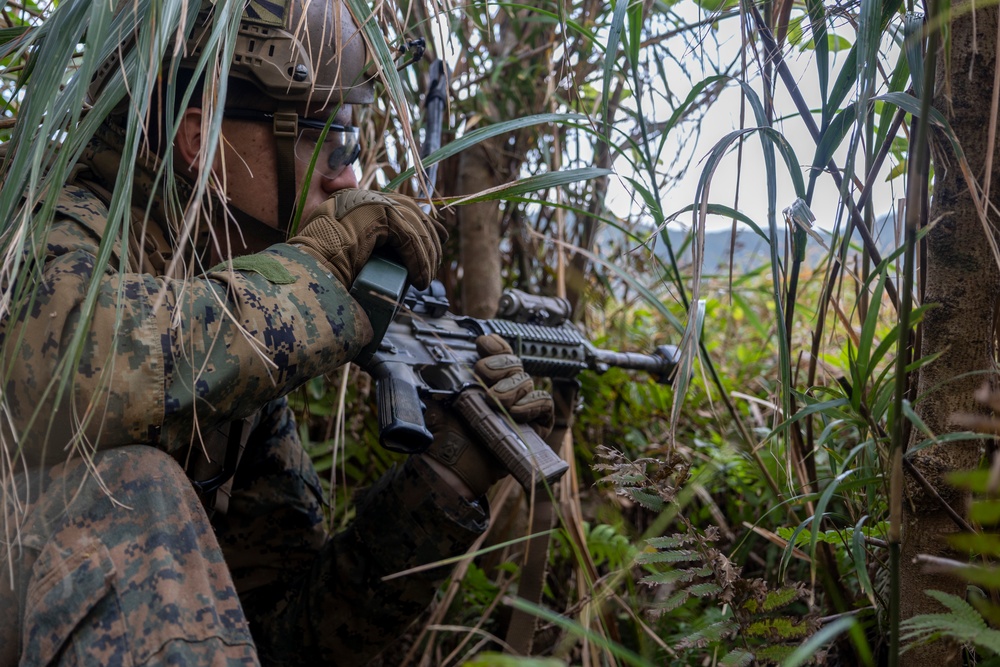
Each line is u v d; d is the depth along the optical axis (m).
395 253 1.25
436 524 1.39
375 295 1.18
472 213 2.02
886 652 1.12
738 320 2.66
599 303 2.30
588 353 1.57
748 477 1.74
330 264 1.18
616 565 1.64
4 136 1.48
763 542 1.78
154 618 0.91
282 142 1.27
